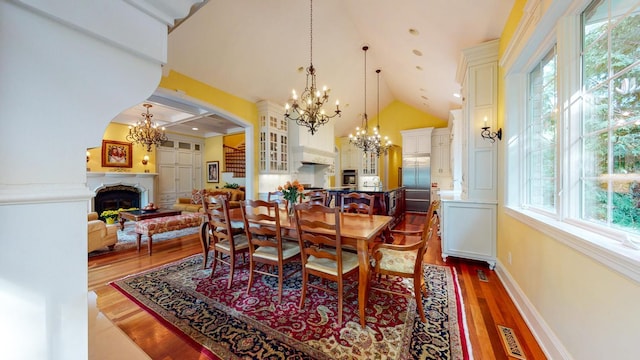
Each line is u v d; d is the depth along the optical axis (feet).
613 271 3.46
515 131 8.18
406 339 5.57
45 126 1.76
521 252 6.89
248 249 8.68
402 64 15.51
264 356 5.10
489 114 9.68
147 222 12.32
